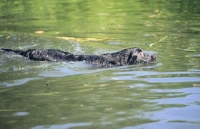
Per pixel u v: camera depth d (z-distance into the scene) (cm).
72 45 4306
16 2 7362
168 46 4162
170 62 3553
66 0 7525
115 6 6894
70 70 3384
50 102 2595
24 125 2227
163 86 2898
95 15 6125
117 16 6003
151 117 2328
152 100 2608
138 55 3625
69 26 5356
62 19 5856
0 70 3369
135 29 5103
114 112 2408
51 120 2291
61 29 5172
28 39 4578
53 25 5425
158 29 5059
